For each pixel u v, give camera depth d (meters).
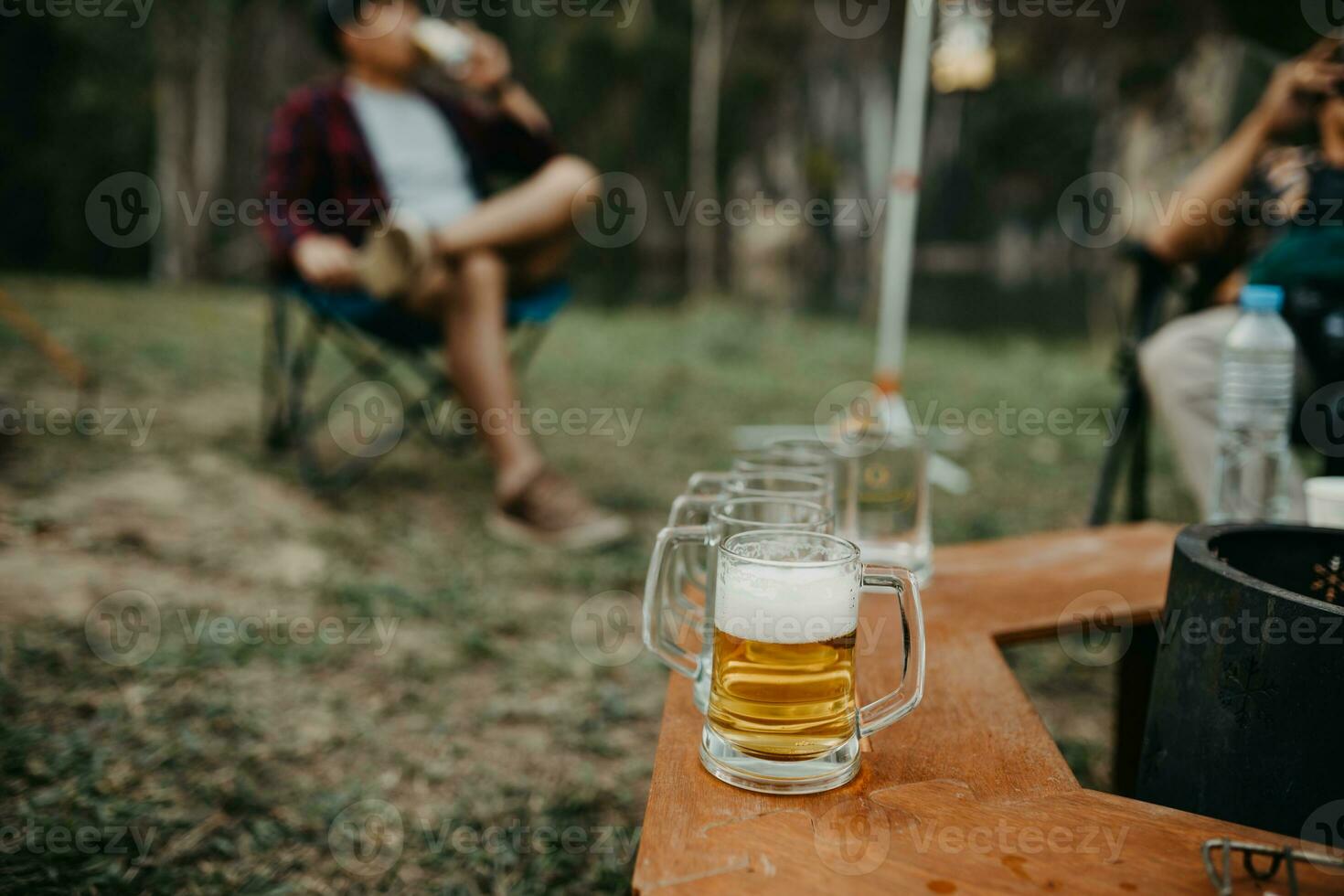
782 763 0.83
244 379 5.56
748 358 8.32
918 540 1.38
